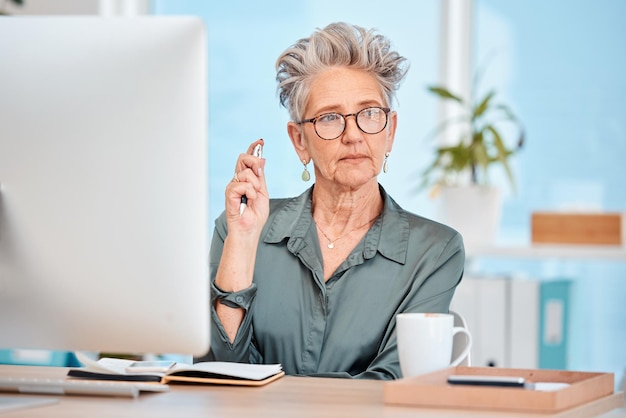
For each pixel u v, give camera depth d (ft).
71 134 5.43
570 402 5.23
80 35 5.43
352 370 7.43
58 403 5.44
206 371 6.05
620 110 15.37
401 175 16.08
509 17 15.75
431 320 5.86
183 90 5.33
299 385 6.00
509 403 5.12
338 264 7.67
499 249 12.61
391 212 7.77
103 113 5.40
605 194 15.43
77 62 5.42
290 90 7.85
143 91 5.37
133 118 5.38
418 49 16.07
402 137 16.10
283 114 16.33
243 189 7.00
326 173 7.66
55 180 5.46
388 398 5.31
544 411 5.06
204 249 5.41
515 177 15.64
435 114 16.01
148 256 5.42
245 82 16.48
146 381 6.01
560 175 15.55
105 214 5.43
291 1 16.37
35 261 5.52
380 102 7.68
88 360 6.24
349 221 7.79
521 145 13.60
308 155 7.98
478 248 12.71
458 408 5.19
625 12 15.31
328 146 7.61
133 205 5.41
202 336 5.47
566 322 12.03
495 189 13.01
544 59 15.60
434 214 15.88
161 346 5.51
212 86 16.53
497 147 13.39
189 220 5.38
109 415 5.07
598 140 15.44
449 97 13.64
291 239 7.72
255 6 16.48
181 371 6.10
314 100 7.68
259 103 16.43
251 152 7.24
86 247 5.46
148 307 5.46
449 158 14.33
